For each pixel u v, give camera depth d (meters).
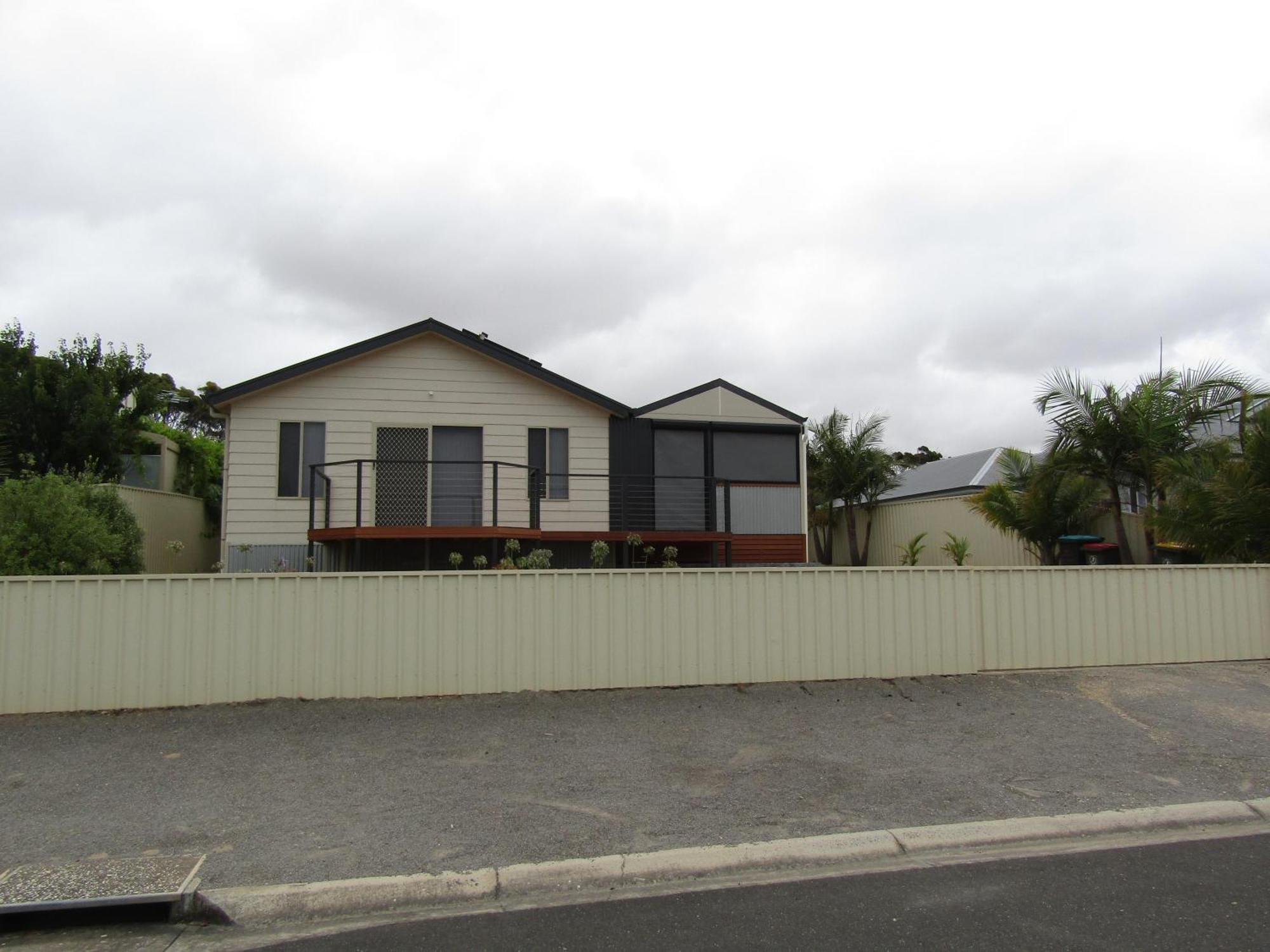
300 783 6.24
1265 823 5.69
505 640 8.60
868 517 29.91
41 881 4.54
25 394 18.19
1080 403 15.55
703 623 9.02
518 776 6.39
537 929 4.14
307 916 4.33
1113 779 6.38
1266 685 9.28
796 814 5.65
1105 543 17.61
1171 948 3.86
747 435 18.66
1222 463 13.54
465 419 16.02
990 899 4.44
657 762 6.73
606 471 16.77
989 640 9.72
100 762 6.67
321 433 15.52
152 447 21.50
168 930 4.24
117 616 7.95
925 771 6.54
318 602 8.30
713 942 3.97
